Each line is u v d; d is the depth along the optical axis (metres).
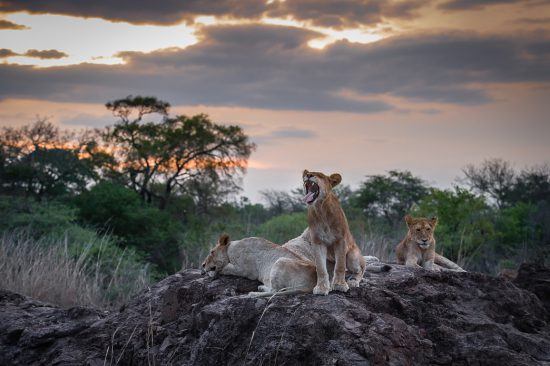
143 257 35.47
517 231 32.38
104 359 9.66
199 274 10.81
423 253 11.62
